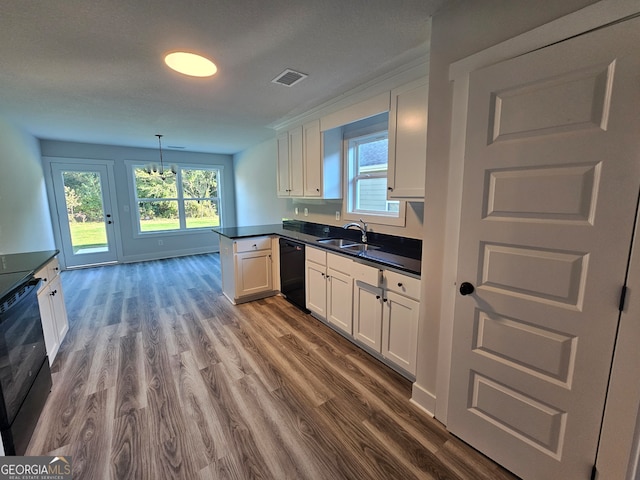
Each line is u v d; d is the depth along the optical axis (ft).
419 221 8.09
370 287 7.29
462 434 5.04
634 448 3.42
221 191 21.85
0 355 4.35
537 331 3.99
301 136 11.05
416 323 6.15
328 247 8.70
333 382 6.63
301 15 4.90
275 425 5.39
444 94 4.87
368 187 10.07
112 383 6.55
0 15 4.73
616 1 3.10
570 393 3.79
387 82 7.25
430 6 4.71
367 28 5.31
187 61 6.52
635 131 3.07
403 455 4.81
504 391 4.42
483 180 4.30
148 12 4.74
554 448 4.01
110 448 4.88
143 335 8.82
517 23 3.90
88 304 11.36
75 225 16.98
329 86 8.03
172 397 6.10
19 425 4.66
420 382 5.85
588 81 3.31
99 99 8.99
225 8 4.67
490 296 4.41
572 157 3.48
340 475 4.46
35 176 14.15
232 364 7.30
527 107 3.78
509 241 4.12
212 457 4.73
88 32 5.30
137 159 18.47
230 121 11.82
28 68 6.77
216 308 10.91
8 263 6.72
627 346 3.32
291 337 8.69
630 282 3.24
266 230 12.61
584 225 3.48
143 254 19.25
